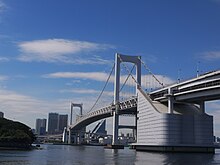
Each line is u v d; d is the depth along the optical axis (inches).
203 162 4352.9
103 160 4448.8
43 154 5679.1
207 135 7317.9
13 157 4525.1
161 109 7618.1
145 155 5925.2
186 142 7244.1
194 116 7386.8
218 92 6131.9
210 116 7416.3
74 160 4335.6
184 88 6973.4
